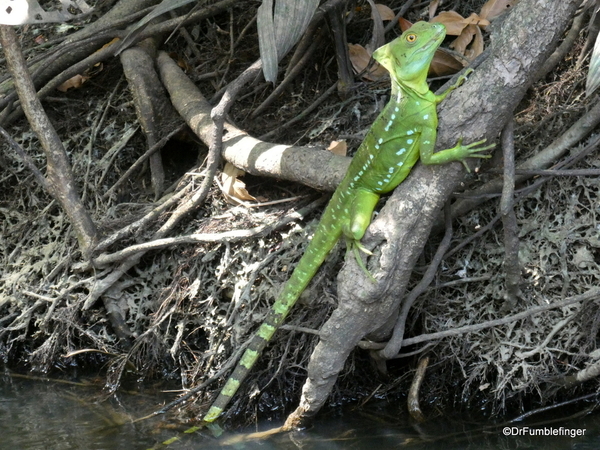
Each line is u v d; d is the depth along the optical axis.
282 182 4.86
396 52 3.40
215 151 4.50
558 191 4.27
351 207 3.74
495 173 4.33
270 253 4.46
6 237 5.38
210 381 4.22
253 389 4.27
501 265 4.24
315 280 4.29
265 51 3.45
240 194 4.73
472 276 4.31
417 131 3.43
